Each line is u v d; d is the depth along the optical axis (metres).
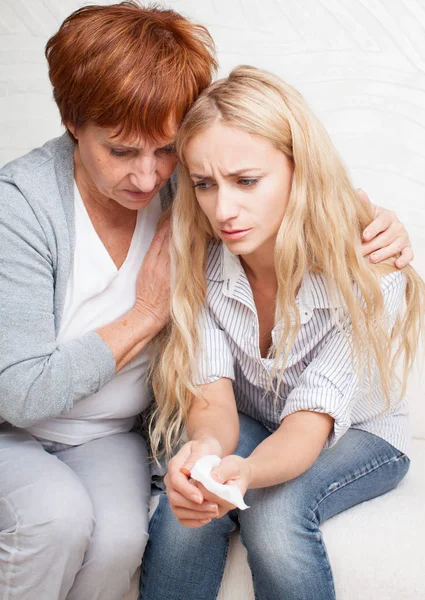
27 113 1.89
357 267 1.28
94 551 1.23
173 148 1.24
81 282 1.33
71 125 1.25
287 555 1.19
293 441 1.22
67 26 1.21
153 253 1.35
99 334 1.31
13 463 1.28
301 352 1.36
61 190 1.32
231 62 1.82
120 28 1.17
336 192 1.27
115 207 1.34
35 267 1.28
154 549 1.27
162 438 1.46
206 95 1.21
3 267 1.27
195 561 1.25
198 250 1.36
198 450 1.13
